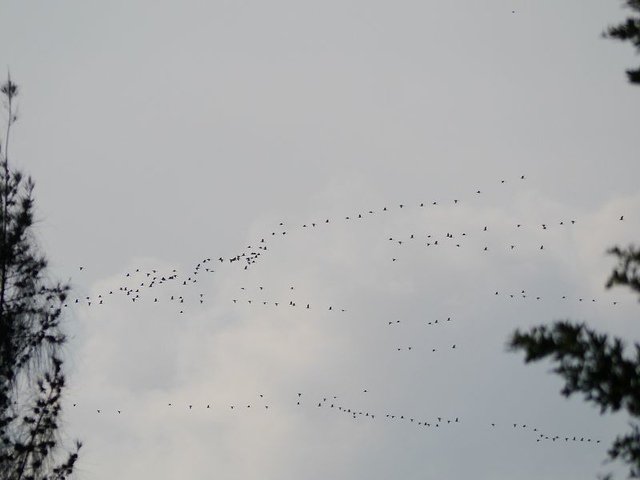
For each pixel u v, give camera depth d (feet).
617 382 16.94
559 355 17.85
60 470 31.65
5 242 32.42
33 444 30.89
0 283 32.09
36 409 31.83
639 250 19.95
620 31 21.94
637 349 17.29
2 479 30.01
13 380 31.22
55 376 32.65
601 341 17.46
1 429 30.76
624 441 17.38
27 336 32.24
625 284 19.76
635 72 21.30
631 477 16.90
